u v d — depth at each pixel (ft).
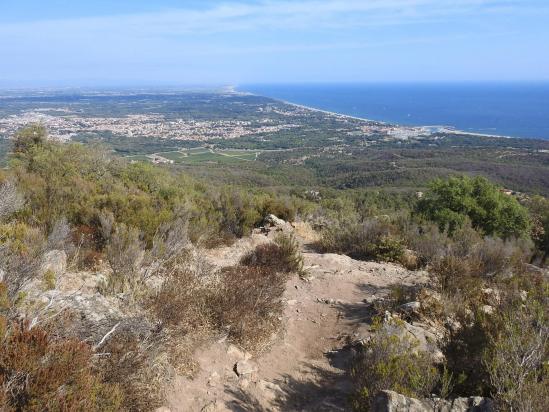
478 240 28.78
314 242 31.96
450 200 43.11
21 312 10.39
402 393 10.27
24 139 51.55
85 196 27.27
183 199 31.96
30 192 26.86
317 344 16.02
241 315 15.21
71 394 8.14
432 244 27.48
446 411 9.55
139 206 26.43
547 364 9.82
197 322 14.62
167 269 18.84
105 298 13.57
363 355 12.93
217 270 19.86
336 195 120.26
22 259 13.26
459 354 12.42
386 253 27.35
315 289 21.27
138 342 11.32
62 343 9.11
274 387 12.69
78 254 19.16
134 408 10.11
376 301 18.79
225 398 11.62
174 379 11.76
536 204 56.90
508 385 9.28
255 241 29.19
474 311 14.48
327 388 13.00
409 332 14.28
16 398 7.94
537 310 12.80
